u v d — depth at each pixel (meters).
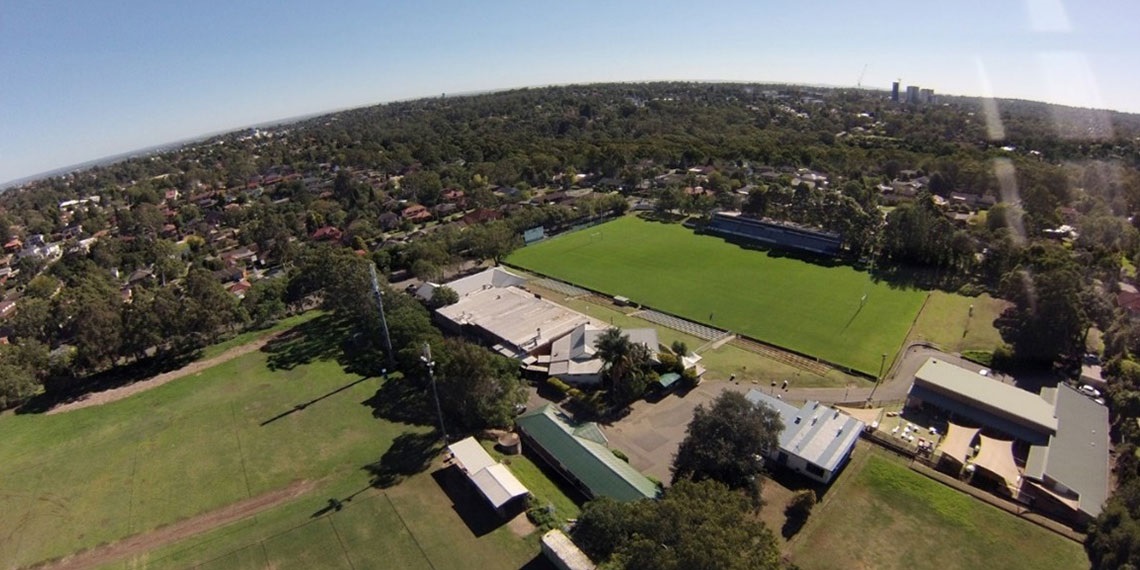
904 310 116.56
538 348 101.81
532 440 76.19
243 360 107.50
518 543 58.09
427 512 63.47
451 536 59.66
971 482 66.31
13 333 133.62
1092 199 166.00
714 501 44.38
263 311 121.88
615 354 83.19
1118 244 137.25
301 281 131.00
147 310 107.62
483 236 157.88
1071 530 58.69
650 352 90.56
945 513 61.62
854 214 151.25
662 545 41.16
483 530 60.31
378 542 59.47
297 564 57.38
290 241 198.00
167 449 79.81
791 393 87.75
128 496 70.25
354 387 93.88
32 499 71.06
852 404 84.06
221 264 184.50
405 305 108.94
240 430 83.31
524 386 89.25
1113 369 83.25
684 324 115.06
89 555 61.03
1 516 68.25
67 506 69.25
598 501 55.75
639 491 61.19
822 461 66.81
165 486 71.69
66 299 134.38
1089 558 54.97
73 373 104.81
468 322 112.50
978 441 73.69
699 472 62.22
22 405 97.38
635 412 83.81
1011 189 186.38
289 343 114.00
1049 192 166.00
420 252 151.75
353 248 186.12
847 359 97.50
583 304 128.62
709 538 38.53
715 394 87.75
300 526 62.47
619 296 131.75
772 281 137.00
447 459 73.06
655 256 160.75
